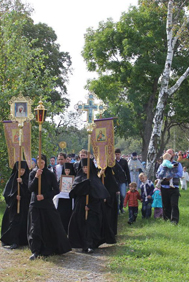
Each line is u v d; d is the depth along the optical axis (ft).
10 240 27.99
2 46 53.06
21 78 52.70
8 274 21.90
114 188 31.17
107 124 31.19
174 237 29.76
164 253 25.71
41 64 56.13
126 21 91.20
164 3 60.23
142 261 24.08
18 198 28.25
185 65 92.32
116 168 40.16
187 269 22.57
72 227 27.76
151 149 56.90
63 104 55.77
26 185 29.01
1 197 56.18
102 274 22.11
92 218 27.40
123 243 28.86
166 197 35.14
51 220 25.70
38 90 52.70
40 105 25.75
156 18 89.20
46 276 21.68
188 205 48.42
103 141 31.12
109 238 28.04
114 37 92.53
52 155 54.34
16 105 29.99
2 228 28.96
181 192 67.87
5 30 53.06
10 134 35.06
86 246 26.68
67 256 25.81
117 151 41.93
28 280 20.95
